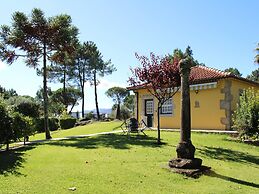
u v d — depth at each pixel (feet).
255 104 53.93
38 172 29.01
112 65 162.20
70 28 72.18
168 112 75.05
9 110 44.47
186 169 31.42
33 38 71.36
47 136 67.67
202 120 68.13
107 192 23.47
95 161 34.40
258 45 97.14
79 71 156.97
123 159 35.86
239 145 51.06
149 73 48.93
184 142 33.32
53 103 159.53
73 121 111.75
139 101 82.28
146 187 25.36
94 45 155.94
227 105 63.87
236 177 31.24
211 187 26.78
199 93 69.05
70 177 27.25
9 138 43.27
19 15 68.59
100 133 69.56
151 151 41.50
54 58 77.10
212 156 40.98
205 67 75.92
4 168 30.71
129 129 61.52
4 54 71.05
